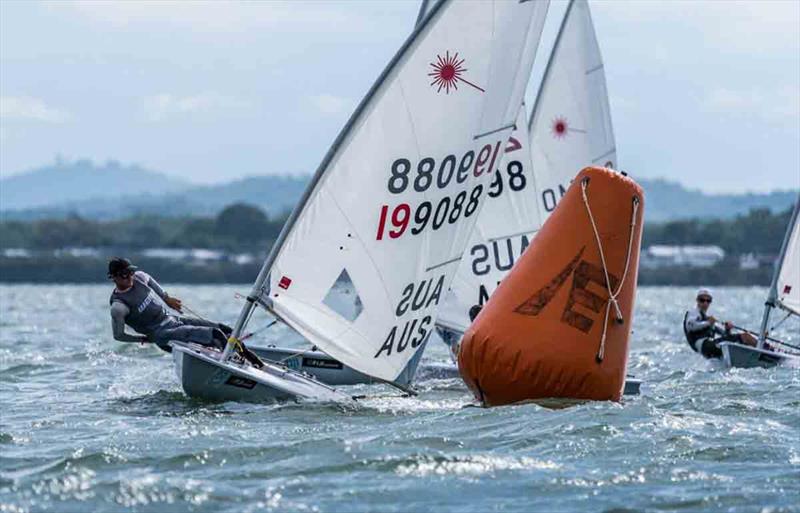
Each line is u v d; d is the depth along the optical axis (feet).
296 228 186.39
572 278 178.70
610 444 152.05
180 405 191.31
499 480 136.36
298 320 187.42
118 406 193.98
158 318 202.59
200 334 203.10
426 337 195.31
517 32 191.21
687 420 167.32
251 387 189.26
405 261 189.67
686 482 135.54
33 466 143.74
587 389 178.19
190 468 141.69
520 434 157.69
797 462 144.15
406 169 187.42
